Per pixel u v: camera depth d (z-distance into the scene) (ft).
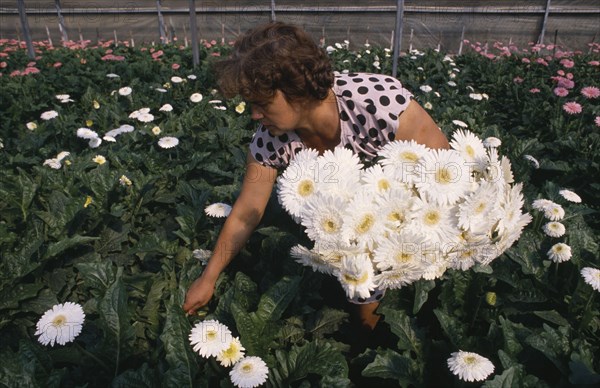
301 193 5.26
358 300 6.91
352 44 48.75
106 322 6.41
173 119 16.10
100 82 24.48
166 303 7.01
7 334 7.72
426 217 5.12
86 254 8.84
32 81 22.49
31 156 14.02
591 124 18.13
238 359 5.52
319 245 5.18
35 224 9.03
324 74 5.50
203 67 26.96
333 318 7.36
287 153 6.85
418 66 28.86
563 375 6.01
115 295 6.52
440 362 6.61
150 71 25.17
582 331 7.02
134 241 9.98
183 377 5.64
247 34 5.52
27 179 10.00
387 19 49.52
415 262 5.16
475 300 7.44
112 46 38.63
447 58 30.63
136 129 15.72
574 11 43.60
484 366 5.17
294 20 49.19
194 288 6.85
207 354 5.34
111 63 28.66
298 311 7.45
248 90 5.31
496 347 6.61
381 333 8.03
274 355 6.77
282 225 8.96
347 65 29.14
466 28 47.50
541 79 25.38
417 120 6.19
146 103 18.76
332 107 6.18
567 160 15.01
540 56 33.76
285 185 5.32
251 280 7.74
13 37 55.36
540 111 19.40
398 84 6.34
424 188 5.09
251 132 14.98
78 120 18.08
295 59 5.22
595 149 14.90
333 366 5.99
